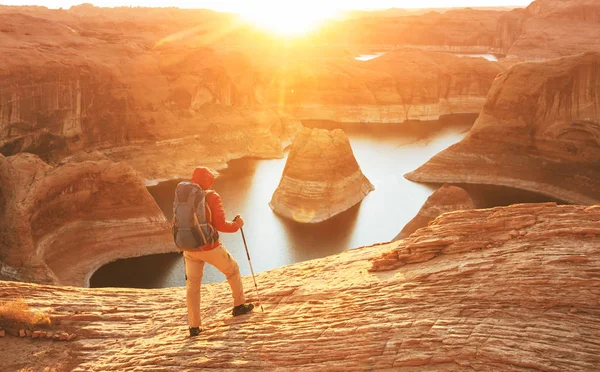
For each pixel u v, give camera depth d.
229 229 7.63
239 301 8.09
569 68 68.94
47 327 8.77
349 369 6.11
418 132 103.00
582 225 8.20
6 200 39.53
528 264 7.45
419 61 123.69
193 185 7.36
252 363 6.58
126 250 45.38
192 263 7.62
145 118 75.25
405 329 6.60
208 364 6.73
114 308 9.45
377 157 83.56
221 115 86.50
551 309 6.52
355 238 50.47
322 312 7.57
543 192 68.00
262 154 84.50
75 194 43.78
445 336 6.28
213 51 91.12
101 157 63.53
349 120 113.56
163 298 10.00
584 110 67.94
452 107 124.62
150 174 71.56
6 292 9.95
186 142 78.00
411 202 62.31
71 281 40.75
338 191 58.00
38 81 63.84
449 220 9.48
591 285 6.74
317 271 9.87
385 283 8.11
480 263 7.80
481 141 75.00
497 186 71.50
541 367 5.52
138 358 7.34
